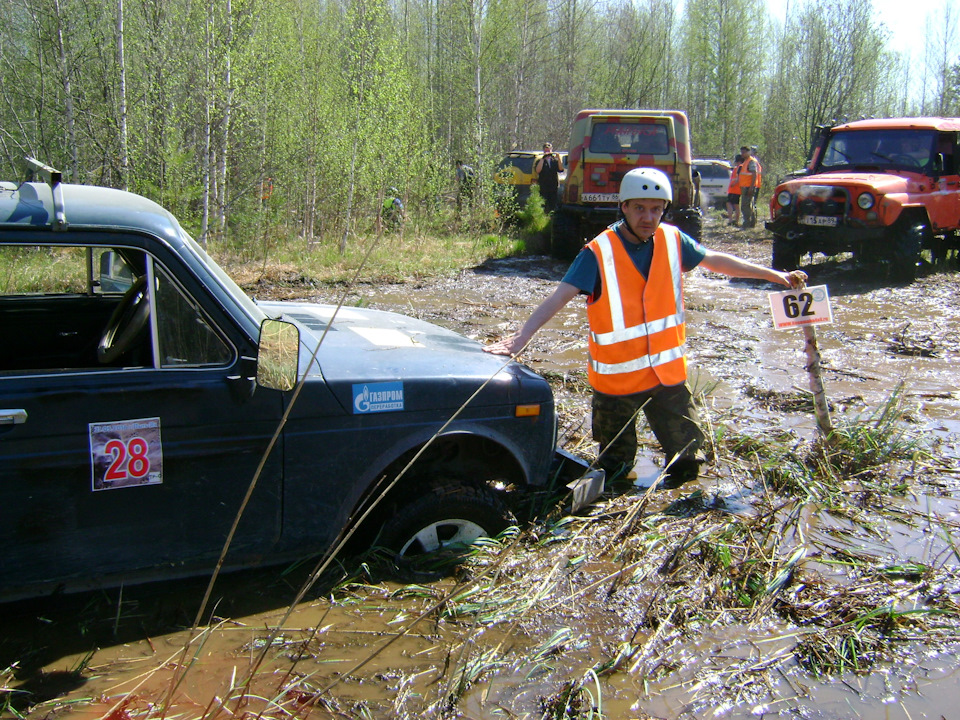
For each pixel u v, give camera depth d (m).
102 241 2.80
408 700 2.76
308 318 3.98
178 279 2.89
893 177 11.60
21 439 2.70
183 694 2.74
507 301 10.48
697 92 37.19
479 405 3.43
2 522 2.71
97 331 3.54
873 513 4.36
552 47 31.28
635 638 3.16
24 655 2.93
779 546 3.90
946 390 6.62
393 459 3.28
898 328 8.92
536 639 3.15
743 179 20.19
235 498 3.03
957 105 29.75
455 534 3.61
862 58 26.02
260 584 3.42
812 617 3.34
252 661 2.91
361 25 13.68
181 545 2.98
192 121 12.93
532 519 3.95
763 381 6.80
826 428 5.07
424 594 3.38
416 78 18.70
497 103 25.64
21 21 14.14
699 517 4.18
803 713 2.78
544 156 18.38
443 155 17.66
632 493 4.51
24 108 13.80
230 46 12.30
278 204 14.17
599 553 3.79
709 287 11.92
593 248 4.29
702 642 3.17
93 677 2.82
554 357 7.60
